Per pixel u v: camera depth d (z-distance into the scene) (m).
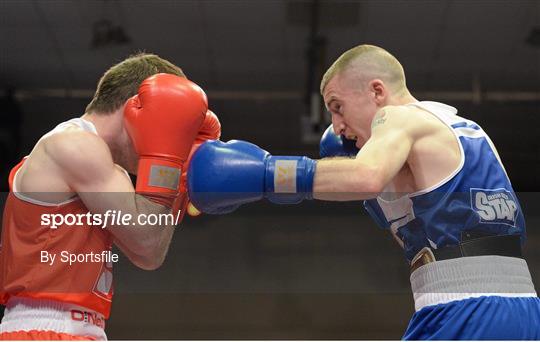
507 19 4.48
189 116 1.75
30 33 4.57
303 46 4.64
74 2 4.48
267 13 4.53
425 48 4.61
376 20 4.53
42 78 4.66
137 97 1.78
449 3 4.43
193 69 4.72
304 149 4.63
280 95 4.73
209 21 4.56
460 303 1.65
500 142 4.69
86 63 4.66
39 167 1.73
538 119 4.66
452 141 1.75
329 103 1.97
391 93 1.91
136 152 1.83
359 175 1.59
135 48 4.63
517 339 1.62
